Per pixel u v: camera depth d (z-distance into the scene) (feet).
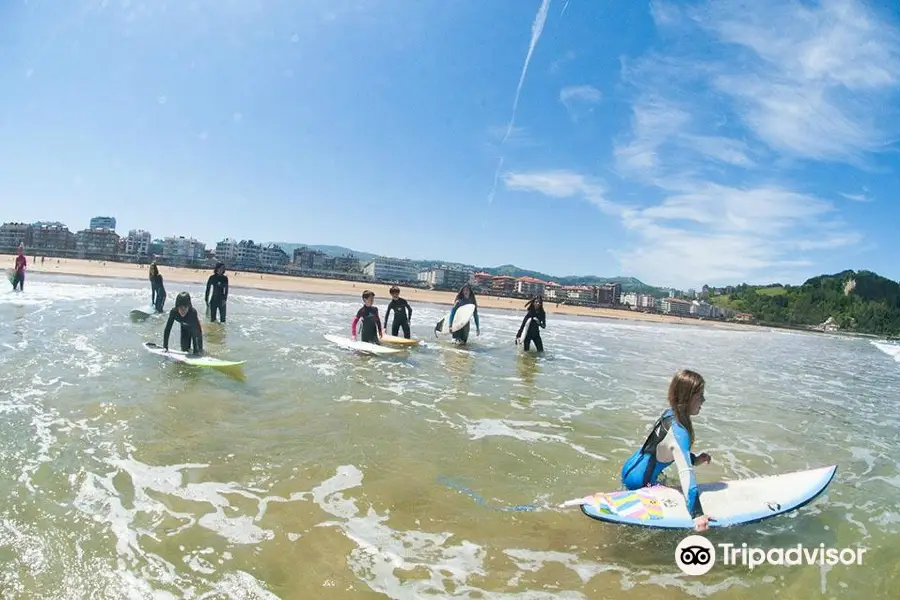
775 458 20.29
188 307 28.86
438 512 13.41
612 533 12.89
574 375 35.83
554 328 86.12
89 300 57.52
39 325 37.19
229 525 11.97
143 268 196.13
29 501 12.24
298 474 15.05
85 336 33.73
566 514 13.75
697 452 20.34
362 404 23.00
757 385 40.16
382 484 14.82
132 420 18.39
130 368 25.80
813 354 83.71
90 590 9.30
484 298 266.57
